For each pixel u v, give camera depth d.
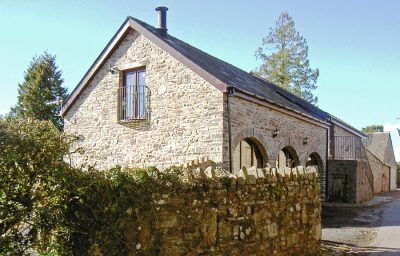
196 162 9.91
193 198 4.83
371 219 13.60
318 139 17.55
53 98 32.53
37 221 3.30
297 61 32.31
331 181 19.06
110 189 3.81
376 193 29.27
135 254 4.02
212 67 12.98
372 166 29.16
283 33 33.00
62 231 3.42
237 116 11.24
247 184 5.70
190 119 11.46
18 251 3.21
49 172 3.34
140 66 12.98
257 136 12.10
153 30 13.73
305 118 15.43
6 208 3.11
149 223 4.22
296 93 31.88
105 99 13.77
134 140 12.78
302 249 6.96
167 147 11.91
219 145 10.71
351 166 18.62
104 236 3.71
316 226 7.56
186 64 11.70
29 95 32.12
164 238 4.39
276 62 32.72
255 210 5.80
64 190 3.42
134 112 12.95
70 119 14.67
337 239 9.81
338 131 22.86
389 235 10.47
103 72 13.94
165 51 12.30
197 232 4.82
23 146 3.23
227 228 5.27
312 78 32.66
